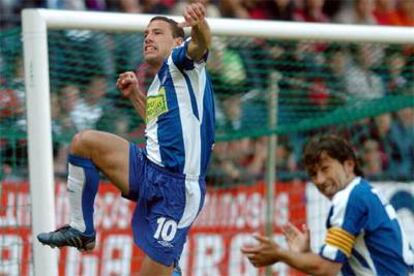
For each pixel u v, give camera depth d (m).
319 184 20.81
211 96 20.62
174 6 35.38
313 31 26.77
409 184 33.28
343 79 31.59
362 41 27.22
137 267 29.64
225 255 31.14
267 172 31.00
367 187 20.53
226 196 31.62
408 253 20.58
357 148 32.97
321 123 31.69
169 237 20.19
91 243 20.45
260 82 30.66
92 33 28.00
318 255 19.95
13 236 25.77
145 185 20.12
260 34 26.27
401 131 33.31
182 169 20.11
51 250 23.11
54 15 23.80
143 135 29.44
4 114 26.08
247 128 30.89
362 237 20.39
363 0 39.00
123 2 34.91
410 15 40.03
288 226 20.14
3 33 26.11
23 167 26.16
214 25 25.80
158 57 20.53
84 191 20.16
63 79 28.12
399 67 31.86
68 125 28.59
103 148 20.06
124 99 28.98
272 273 29.38
